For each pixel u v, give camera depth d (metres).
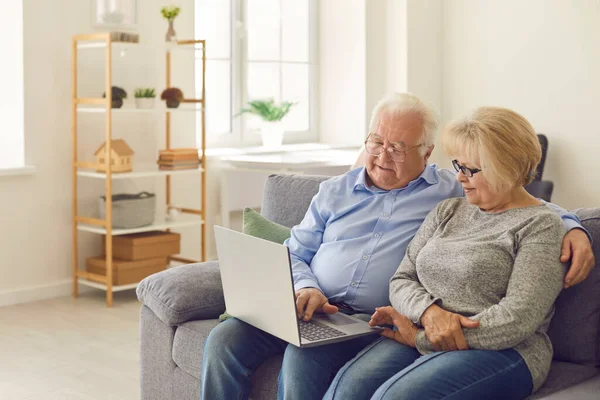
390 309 1.96
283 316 1.95
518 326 1.75
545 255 1.81
